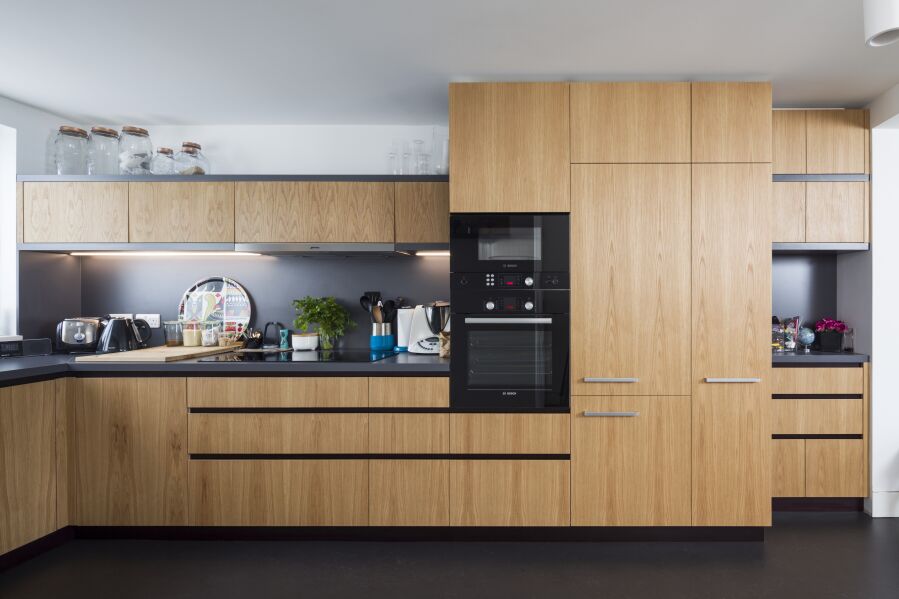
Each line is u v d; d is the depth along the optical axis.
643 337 2.85
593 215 2.86
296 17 2.33
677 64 2.78
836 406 3.28
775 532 3.01
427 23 2.38
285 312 3.71
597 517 2.85
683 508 2.84
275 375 2.89
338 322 3.59
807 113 3.34
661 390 2.85
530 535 2.90
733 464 2.84
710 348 2.85
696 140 2.85
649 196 2.85
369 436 2.87
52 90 3.13
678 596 2.37
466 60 2.74
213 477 2.90
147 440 2.91
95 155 3.43
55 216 3.29
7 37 2.50
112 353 3.21
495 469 2.85
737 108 2.85
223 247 3.29
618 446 2.85
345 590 2.43
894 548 2.82
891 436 3.25
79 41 2.54
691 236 2.85
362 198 3.29
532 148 2.87
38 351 3.30
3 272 3.36
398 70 2.85
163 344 3.71
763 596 2.37
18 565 2.65
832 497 3.30
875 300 3.29
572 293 2.86
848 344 3.50
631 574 2.56
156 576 2.55
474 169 2.88
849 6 2.23
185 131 3.70
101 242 3.29
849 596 2.36
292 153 3.70
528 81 2.97
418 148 3.44
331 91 3.13
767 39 2.51
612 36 2.49
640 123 2.86
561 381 2.86
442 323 3.36
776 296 3.75
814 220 3.33
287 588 2.45
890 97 3.13
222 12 2.28
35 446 2.71
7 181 3.36
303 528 2.93
